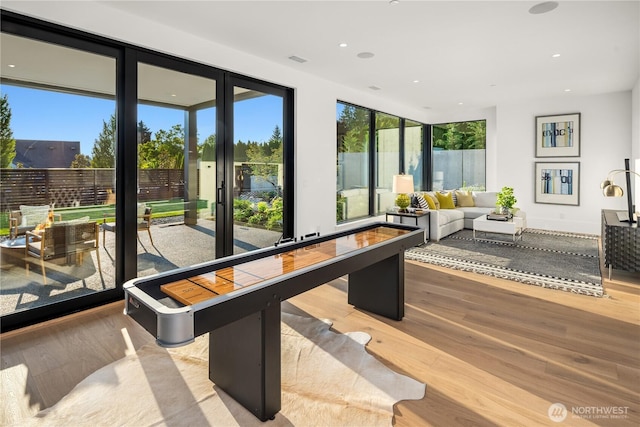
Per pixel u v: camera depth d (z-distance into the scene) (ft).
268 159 15.72
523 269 14.32
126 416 5.85
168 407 6.07
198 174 13.01
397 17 10.93
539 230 23.21
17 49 9.01
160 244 12.00
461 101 23.61
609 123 21.31
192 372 7.11
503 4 10.17
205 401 6.23
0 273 8.91
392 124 24.53
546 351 7.96
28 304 9.36
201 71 12.87
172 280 5.97
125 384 6.69
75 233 10.13
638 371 7.16
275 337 5.85
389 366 7.37
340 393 6.48
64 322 9.46
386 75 17.21
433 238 20.03
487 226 19.02
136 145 11.19
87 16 9.71
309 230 17.51
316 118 17.58
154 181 11.76
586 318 9.70
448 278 13.30
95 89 10.36
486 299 11.16
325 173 18.29
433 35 12.32
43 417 5.82
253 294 5.29
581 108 22.08
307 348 8.05
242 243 14.71
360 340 8.43
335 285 12.54
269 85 15.56
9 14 8.67
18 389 6.60
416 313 10.07
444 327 9.18
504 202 19.94
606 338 8.56
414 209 20.88
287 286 5.87
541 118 23.38
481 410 6.03
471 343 8.33
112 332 8.90
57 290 9.86
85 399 6.26
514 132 24.36
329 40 12.76
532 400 6.29
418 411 6.00
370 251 8.02
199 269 6.36
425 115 28.09
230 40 12.72
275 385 5.89
